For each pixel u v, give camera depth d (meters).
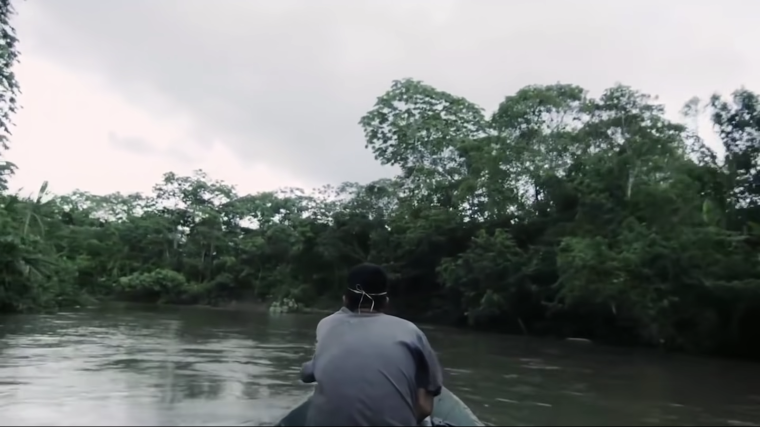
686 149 17.95
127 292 42.34
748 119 16.36
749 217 15.95
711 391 7.82
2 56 19.55
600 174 19.25
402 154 30.86
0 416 4.91
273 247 38.75
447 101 31.14
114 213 56.62
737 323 13.52
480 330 20.72
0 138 20.34
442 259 23.16
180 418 5.01
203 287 40.44
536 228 21.78
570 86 23.94
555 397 6.80
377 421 3.49
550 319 18.89
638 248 14.98
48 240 35.28
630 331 16.17
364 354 3.67
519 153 23.38
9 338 11.98
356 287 4.17
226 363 8.84
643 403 6.61
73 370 7.67
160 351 10.17
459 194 24.61
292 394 6.35
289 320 21.89
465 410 4.82
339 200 38.09
